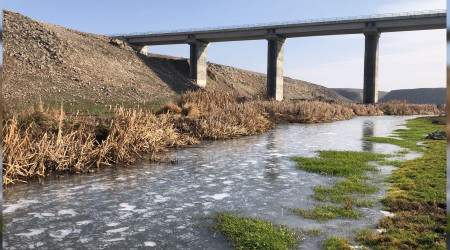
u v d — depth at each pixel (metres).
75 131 10.98
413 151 12.92
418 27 55.44
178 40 70.88
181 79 68.00
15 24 49.91
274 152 13.09
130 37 74.38
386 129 22.42
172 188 8.05
